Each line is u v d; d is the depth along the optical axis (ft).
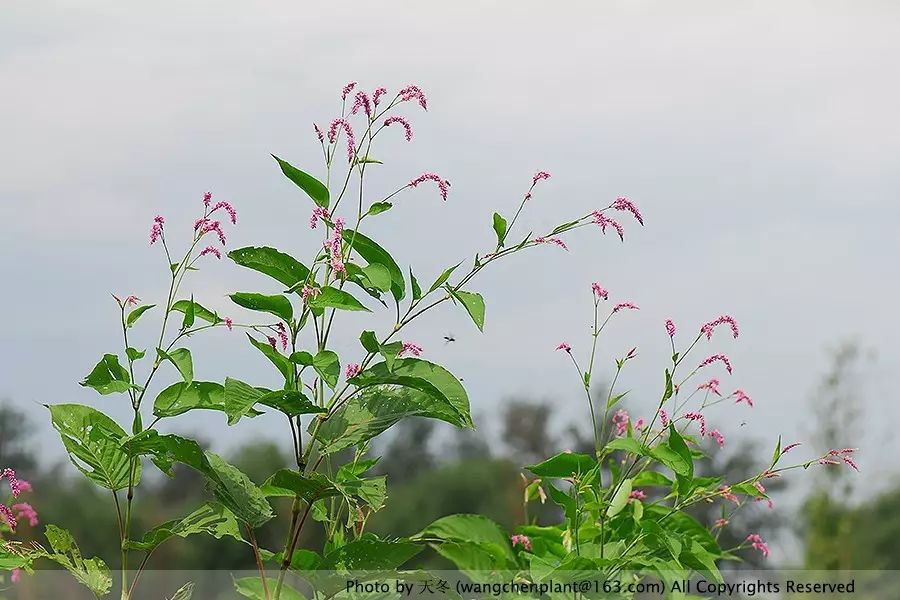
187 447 11.43
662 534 12.86
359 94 11.78
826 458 13.01
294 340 11.59
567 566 12.80
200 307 11.65
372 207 11.66
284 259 11.75
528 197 11.50
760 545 15.30
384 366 11.45
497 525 13.98
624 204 11.69
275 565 12.78
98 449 12.34
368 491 11.57
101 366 11.51
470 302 11.21
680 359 13.07
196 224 11.70
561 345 13.62
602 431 13.78
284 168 11.65
